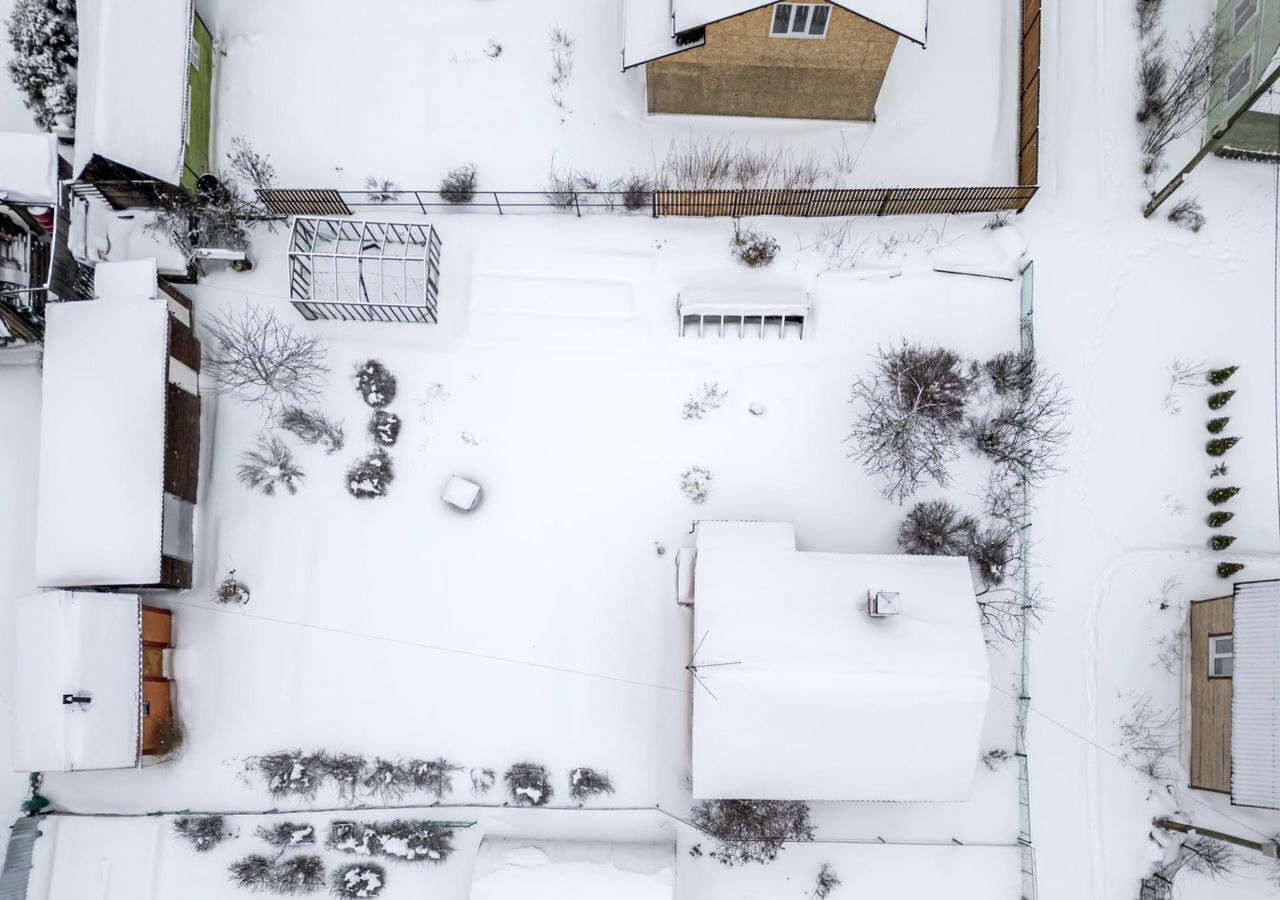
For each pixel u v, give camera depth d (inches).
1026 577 884.6
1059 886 866.1
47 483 825.5
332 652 892.6
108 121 827.4
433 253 890.7
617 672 888.3
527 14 931.3
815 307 911.7
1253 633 776.9
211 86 926.4
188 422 877.2
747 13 754.8
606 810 879.1
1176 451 896.3
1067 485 896.9
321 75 930.7
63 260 864.3
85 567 820.6
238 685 889.5
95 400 828.0
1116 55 922.7
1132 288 909.2
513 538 901.2
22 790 889.5
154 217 904.9
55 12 882.1
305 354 894.4
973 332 908.6
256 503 901.2
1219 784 814.5
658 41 794.8
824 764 769.6
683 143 923.4
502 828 881.5
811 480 900.0
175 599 893.8
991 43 925.2
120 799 887.1
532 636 893.2
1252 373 897.5
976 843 872.3
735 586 772.6
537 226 924.6
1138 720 876.0
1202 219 906.1
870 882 871.1
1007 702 880.9
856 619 757.9
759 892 871.7
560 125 928.9
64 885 874.1
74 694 780.0
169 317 837.8
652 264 918.4
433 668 891.4
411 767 878.4
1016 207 902.4
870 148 922.1
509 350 914.1
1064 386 904.9
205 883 879.7
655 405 908.6
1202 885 861.8
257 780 882.8
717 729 758.5
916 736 759.1
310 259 862.5
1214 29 887.7
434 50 932.0
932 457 875.4
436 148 928.3
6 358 912.3
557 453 906.7
